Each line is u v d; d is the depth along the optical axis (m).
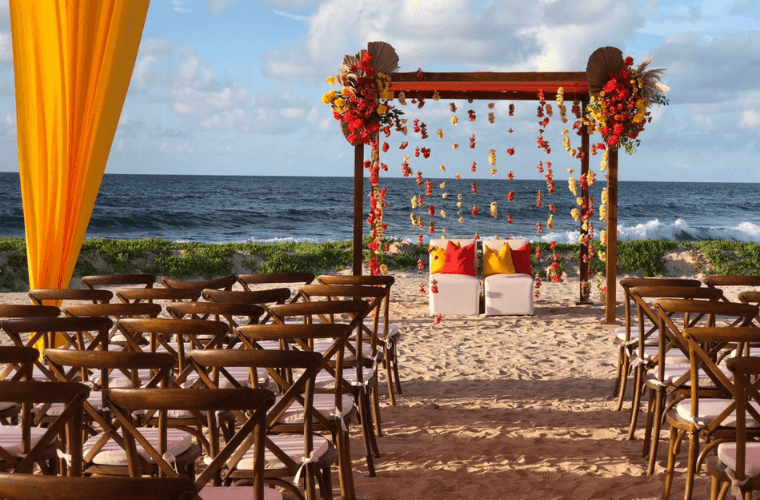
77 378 3.95
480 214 32.62
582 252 9.63
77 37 5.23
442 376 5.81
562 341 7.23
